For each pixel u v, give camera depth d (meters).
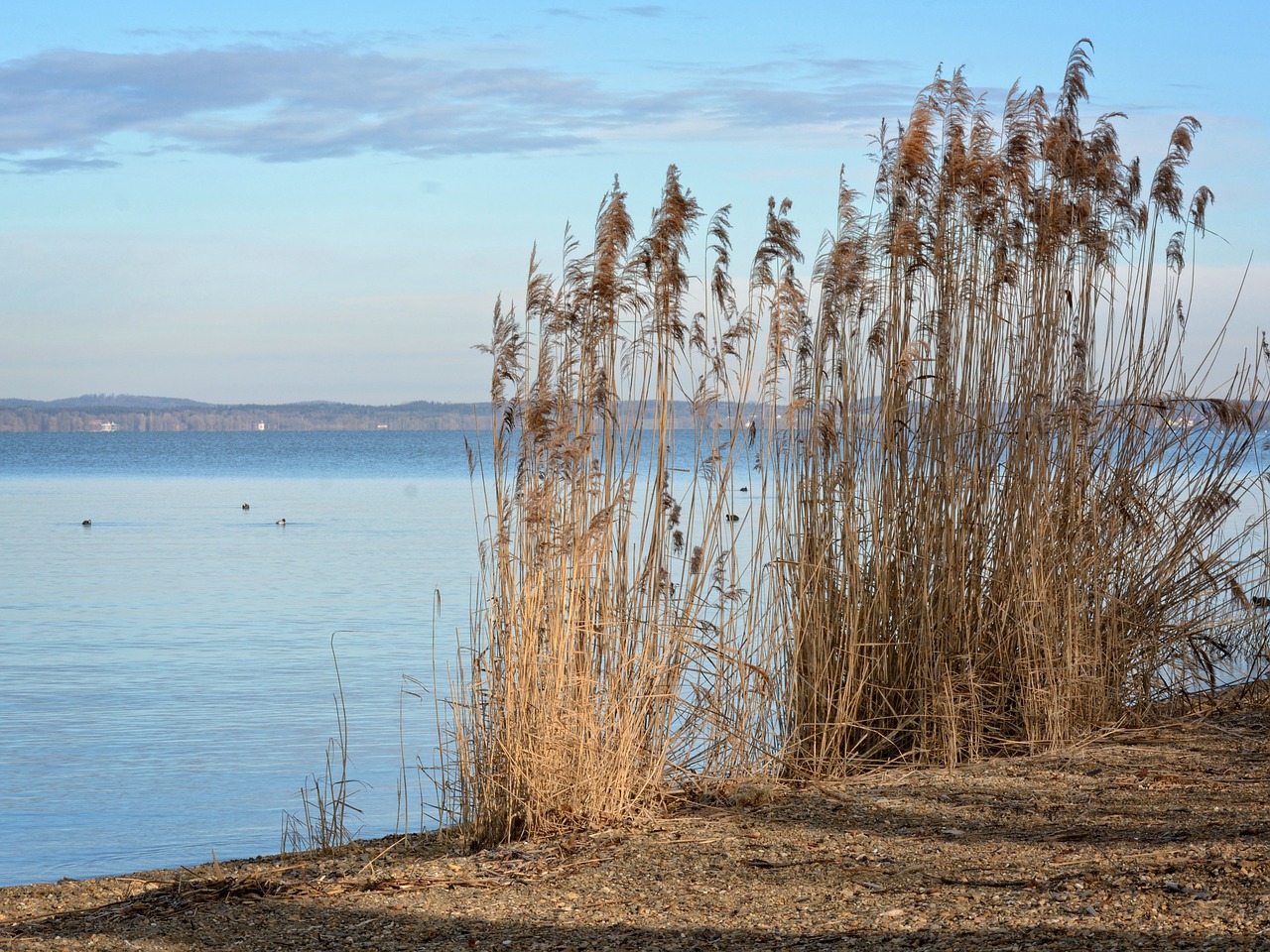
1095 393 9.88
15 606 22.73
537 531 7.72
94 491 70.38
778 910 5.83
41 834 9.45
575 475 8.02
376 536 38.09
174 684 15.23
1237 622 10.16
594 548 8.00
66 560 31.09
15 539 37.78
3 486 77.31
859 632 9.20
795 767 8.66
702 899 6.09
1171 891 5.52
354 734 12.58
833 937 5.36
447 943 5.70
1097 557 9.71
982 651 9.38
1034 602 9.24
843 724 8.71
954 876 6.12
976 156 9.91
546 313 8.18
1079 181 10.38
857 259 9.36
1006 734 9.34
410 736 12.47
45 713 13.65
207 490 71.38
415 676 15.57
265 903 6.48
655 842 7.23
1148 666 9.82
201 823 9.70
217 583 25.98
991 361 9.83
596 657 7.94
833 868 6.45
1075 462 9.73
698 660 8.47
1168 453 10.09
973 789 7.93
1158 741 9.05
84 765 11.45
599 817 7.71
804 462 9.19
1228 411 9.85
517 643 7.74
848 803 7.82
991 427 9.62
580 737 7.69
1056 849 6.44
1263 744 8.74
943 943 5.14
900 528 9.32
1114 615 9.66
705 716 8.55
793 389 9.39
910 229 9.49
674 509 8.31
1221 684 10.46
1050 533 9.51
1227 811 6.93
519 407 7.89
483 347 7.84
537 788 7.63
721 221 8.73
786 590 9.09
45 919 6.50
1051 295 10.04
